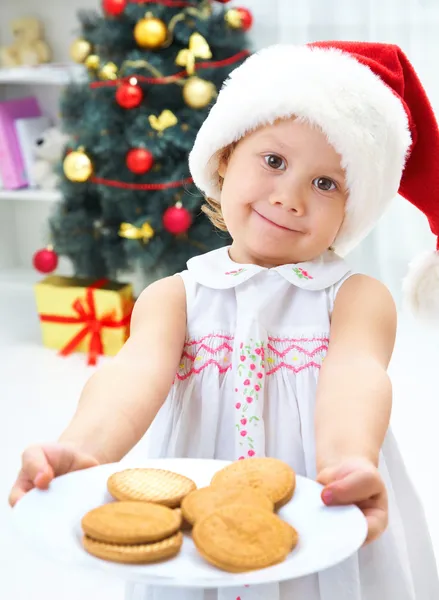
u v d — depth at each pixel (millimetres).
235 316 1095
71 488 874
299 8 2980
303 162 1036
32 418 2256
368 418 956
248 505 838
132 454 1885
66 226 2695
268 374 1077
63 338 2820
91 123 2533
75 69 3074
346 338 1044
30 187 3275
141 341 1057
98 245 2738
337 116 1027
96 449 946
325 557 799
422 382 2502
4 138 3211
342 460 919
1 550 1658
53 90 3518
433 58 2855
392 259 3064
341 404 970
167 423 1109
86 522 819
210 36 2576
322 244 1071
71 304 2760
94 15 2699
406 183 1214
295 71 1046
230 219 1085
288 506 872
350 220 1094
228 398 1080
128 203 2611
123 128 2562
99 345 2746
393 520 1082
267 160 1050
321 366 1062
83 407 983
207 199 1247
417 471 1927
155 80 2512
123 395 991
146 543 810
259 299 1081
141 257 2594
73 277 2906
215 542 800
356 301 1069
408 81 1169
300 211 1046
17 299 3471
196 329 1095
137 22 2535
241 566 789
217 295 1102
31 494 860
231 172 1079
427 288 1217
